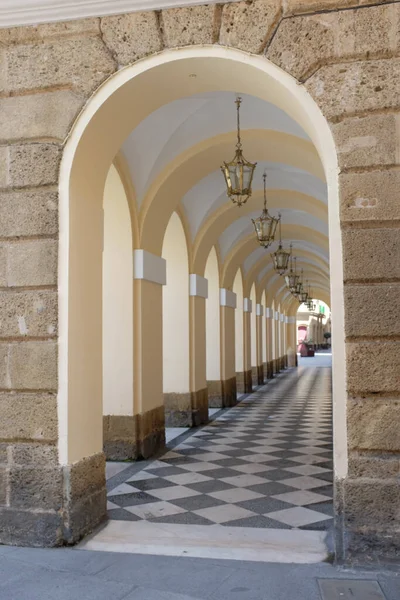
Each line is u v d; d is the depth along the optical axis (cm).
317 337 5944
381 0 455
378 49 452
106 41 501
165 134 829
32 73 510
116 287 853
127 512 583
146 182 858
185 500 629
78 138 501
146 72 497
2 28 518
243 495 649
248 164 784
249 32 476
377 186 445
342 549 431
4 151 510
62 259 497
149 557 453
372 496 430
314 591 386
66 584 401
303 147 878
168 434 1069
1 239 506
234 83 533
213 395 1484
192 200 1164
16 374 495
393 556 423
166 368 1166
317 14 465
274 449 920
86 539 496
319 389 1984
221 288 1507
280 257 1501
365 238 444
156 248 922
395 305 436
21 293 499
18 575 417
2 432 493
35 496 483
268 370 2486
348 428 437
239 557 453
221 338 1495
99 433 547
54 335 491
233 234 1497
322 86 459
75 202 510
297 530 523
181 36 486
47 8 504
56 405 488
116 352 845
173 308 1173
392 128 445
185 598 377
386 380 433
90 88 500
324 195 1139
